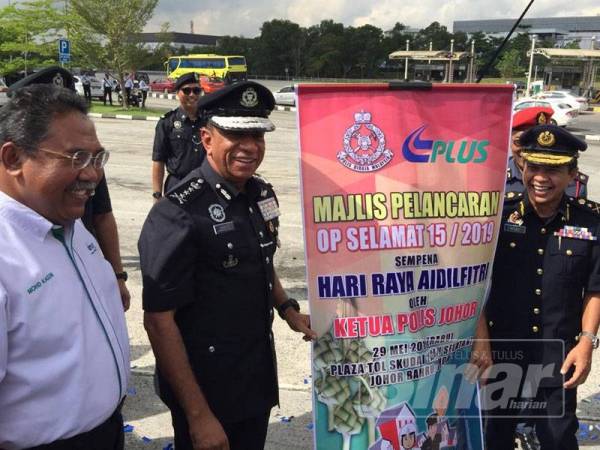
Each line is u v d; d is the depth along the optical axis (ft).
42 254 4.84
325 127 6.82
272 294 6.97
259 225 6.67
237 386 6.65
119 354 5.53
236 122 6.03
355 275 7.05
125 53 86.43
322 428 7.26
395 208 7.01
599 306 7.50
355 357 7.18
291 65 231.09
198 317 6.43
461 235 7.22
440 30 208.33
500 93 7.04
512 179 10.37
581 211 7.58
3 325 4.47
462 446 7.71
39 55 95.45
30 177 4.73
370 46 217.77
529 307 7.70
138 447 9.96
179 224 6.06
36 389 4.73
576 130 71.61
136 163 37.42
